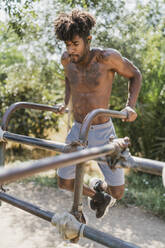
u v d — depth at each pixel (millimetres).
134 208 3463
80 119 2117
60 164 830
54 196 3740
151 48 4727
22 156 5879
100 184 2133
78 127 2137
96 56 1926
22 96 5711
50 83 5438
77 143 1274
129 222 3070
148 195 3754
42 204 3432
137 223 3057
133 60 4371
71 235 1211
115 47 4188
